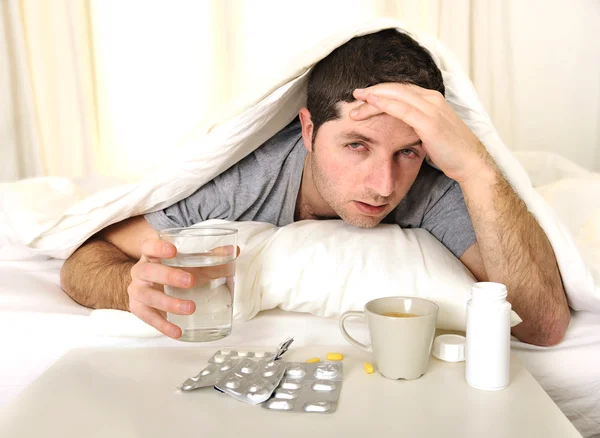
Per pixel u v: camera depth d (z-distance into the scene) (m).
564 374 0.86
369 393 0.64
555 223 0.92
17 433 0.56
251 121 0.96
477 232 0.89
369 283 0.83
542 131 2.44
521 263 0.85
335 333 0.86
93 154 2.31
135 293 0.73
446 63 1.00
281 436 0.55
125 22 2.28
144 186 1.01
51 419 0.58
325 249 0.87
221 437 0.55
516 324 0.79
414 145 0.89
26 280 1.03
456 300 0.82
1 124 2.19
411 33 0.97
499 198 0.86
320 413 0.59
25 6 2.20
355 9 2.30
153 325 0.73
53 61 2.24
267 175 1.07
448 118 0.83
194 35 2.30
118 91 2.32
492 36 2.34
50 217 1.14
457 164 0.86
